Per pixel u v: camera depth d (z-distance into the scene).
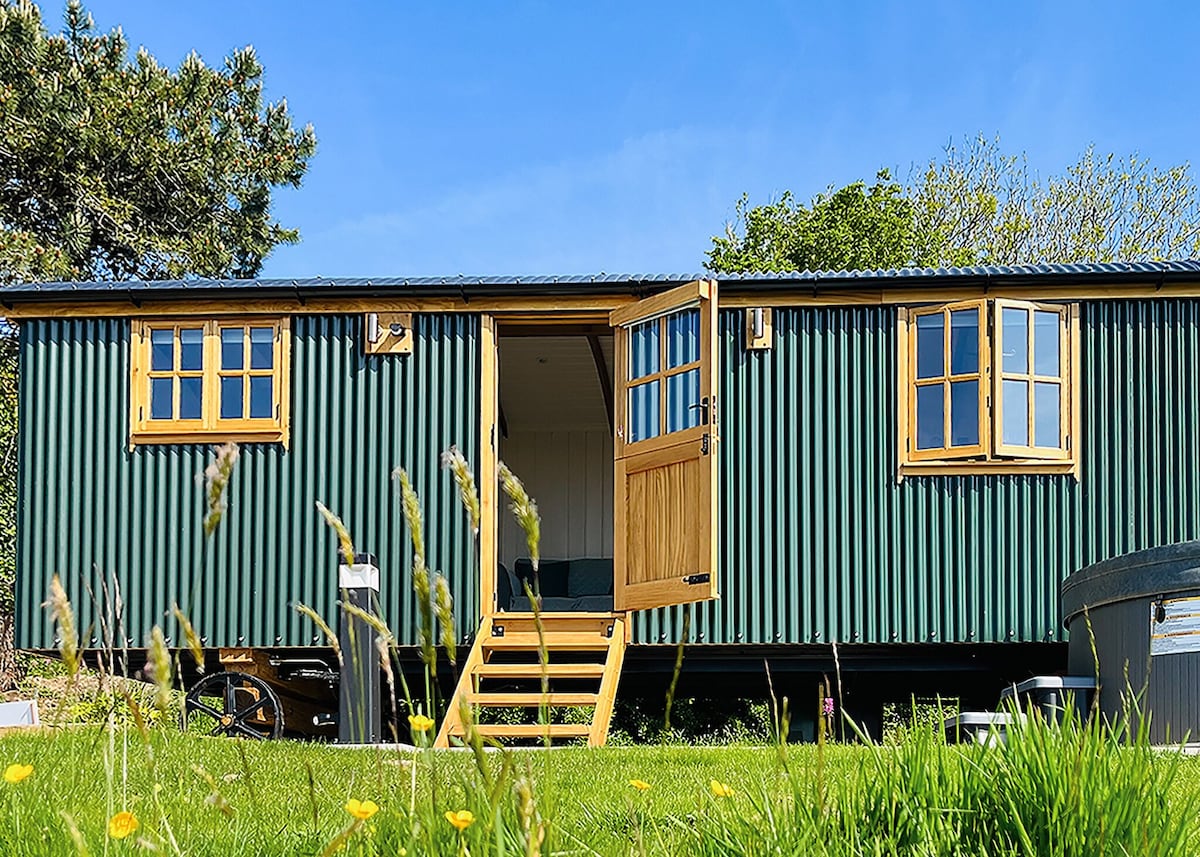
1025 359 10.78
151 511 11.12
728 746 8.27
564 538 16.28
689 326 10.55
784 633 10.82
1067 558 10.72
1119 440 10.77
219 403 11.21
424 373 11.19
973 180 28.41
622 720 17.27
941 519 10.82
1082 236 27.70
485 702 9.88
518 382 14.32
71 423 11.20
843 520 10.88
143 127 23.06
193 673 11.90
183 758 5.93
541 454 16.44
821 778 3.11
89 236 22.27
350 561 2.24
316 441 11.16
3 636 19.12
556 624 10.89
